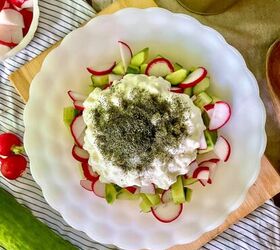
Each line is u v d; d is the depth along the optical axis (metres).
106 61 0.33
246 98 0.33
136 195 0.33
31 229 0.35
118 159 0.30
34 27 0.35
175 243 0.33
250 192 0.35
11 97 0.36
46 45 0.36
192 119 0.30
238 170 0.33
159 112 0.30
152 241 0.33
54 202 0.33
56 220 0.36
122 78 0.31
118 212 0.33
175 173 0.31
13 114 0.36
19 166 0.35
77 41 0.33
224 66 0.33
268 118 0.36
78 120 0.32
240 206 0.35
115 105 0.30
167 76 0.32
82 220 0.33
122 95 0.30
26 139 0.33
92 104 0.31
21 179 0.36
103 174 0.31
